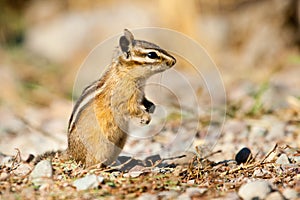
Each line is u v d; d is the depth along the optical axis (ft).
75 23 124.06
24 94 92.73
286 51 106.83
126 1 126.31
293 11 107.45
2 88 94.53
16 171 45.14
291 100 72.38
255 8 111.45
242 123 65.92
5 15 129.80
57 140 63.57
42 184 40.60
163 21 104.78
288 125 65.10
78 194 39.04
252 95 79.77
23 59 116.88
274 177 43.16
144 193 39.63
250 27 110.73
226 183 41.75
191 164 44.50
